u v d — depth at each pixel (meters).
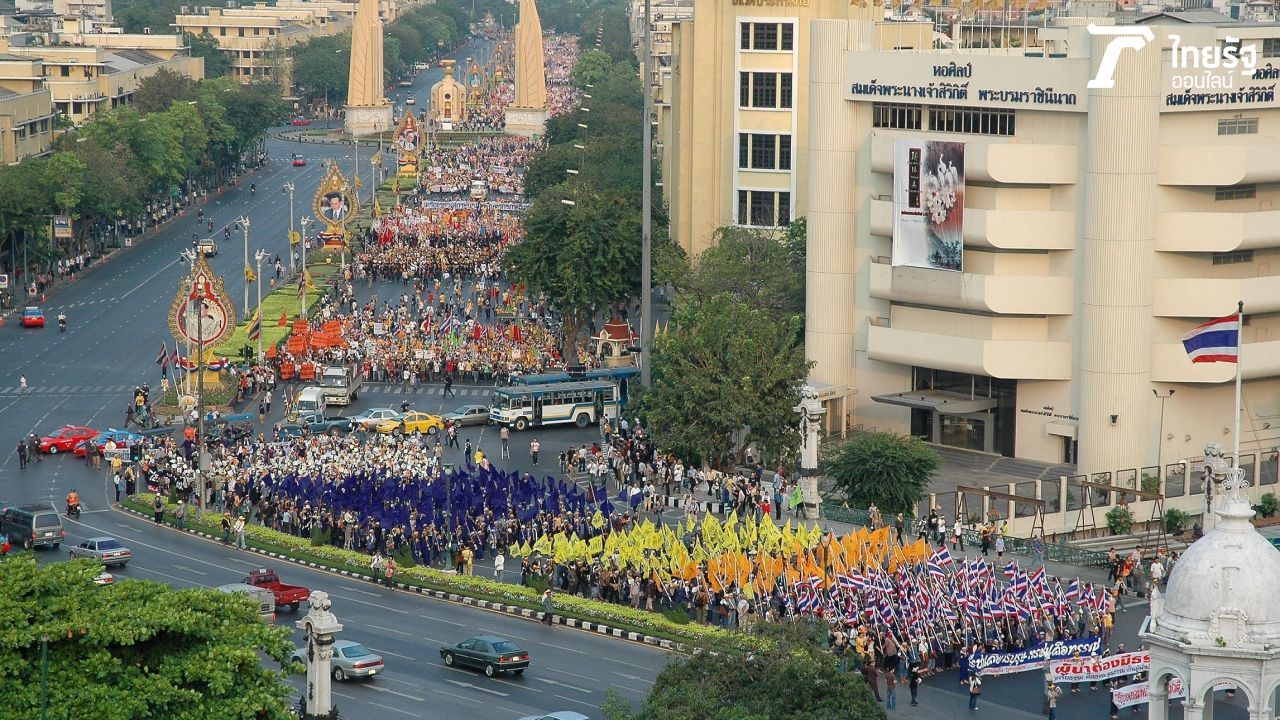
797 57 198.25
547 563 123.19
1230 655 65.88
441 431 172.12
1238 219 143.12
